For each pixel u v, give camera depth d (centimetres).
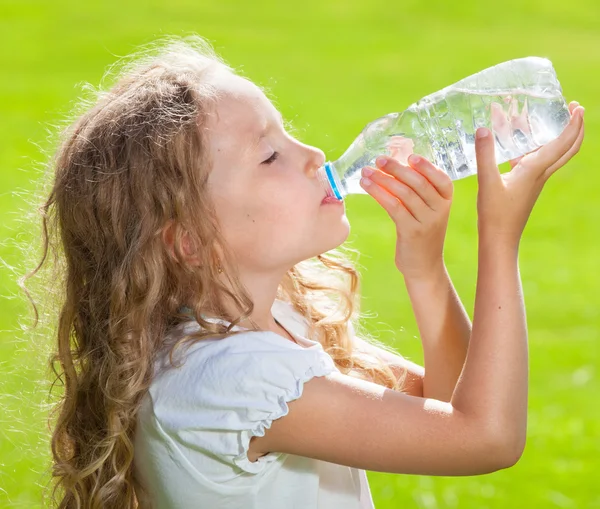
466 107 300
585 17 2298
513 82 296
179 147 248
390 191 264
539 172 250
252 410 233
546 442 596
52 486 294
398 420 236
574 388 677
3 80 1694
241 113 253
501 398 236
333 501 268
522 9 2381
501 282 246
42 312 288
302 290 304
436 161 302
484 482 546
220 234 252
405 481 541
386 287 873
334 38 2092
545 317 817
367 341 343
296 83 1706
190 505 244
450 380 278
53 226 277
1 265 779
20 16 2198
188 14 2266
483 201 250
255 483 242
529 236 1049
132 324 251
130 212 254
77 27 2097
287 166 255
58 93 1611
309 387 237
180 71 262
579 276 925
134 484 258
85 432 265
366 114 1495
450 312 279
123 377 248
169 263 255
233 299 253
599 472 559
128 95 262
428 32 2166
